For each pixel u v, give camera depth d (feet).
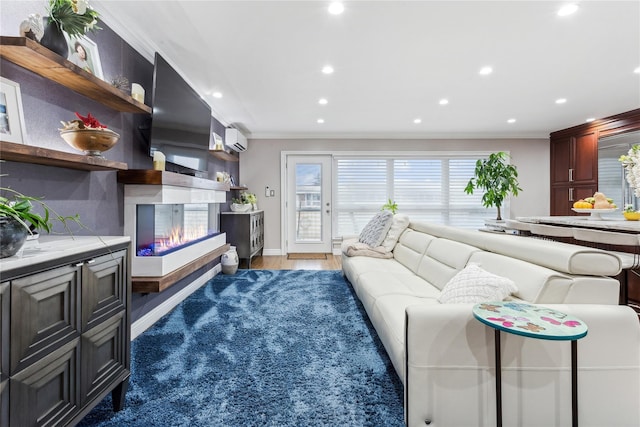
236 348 6.73
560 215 18.22
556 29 7.44
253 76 10.18
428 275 8.01
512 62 9.21
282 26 7.27
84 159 4.84
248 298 10.23
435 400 4.08
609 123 15.37
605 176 15.67
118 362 4.64
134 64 7.57
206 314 8.80
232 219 15.17
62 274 3.63
